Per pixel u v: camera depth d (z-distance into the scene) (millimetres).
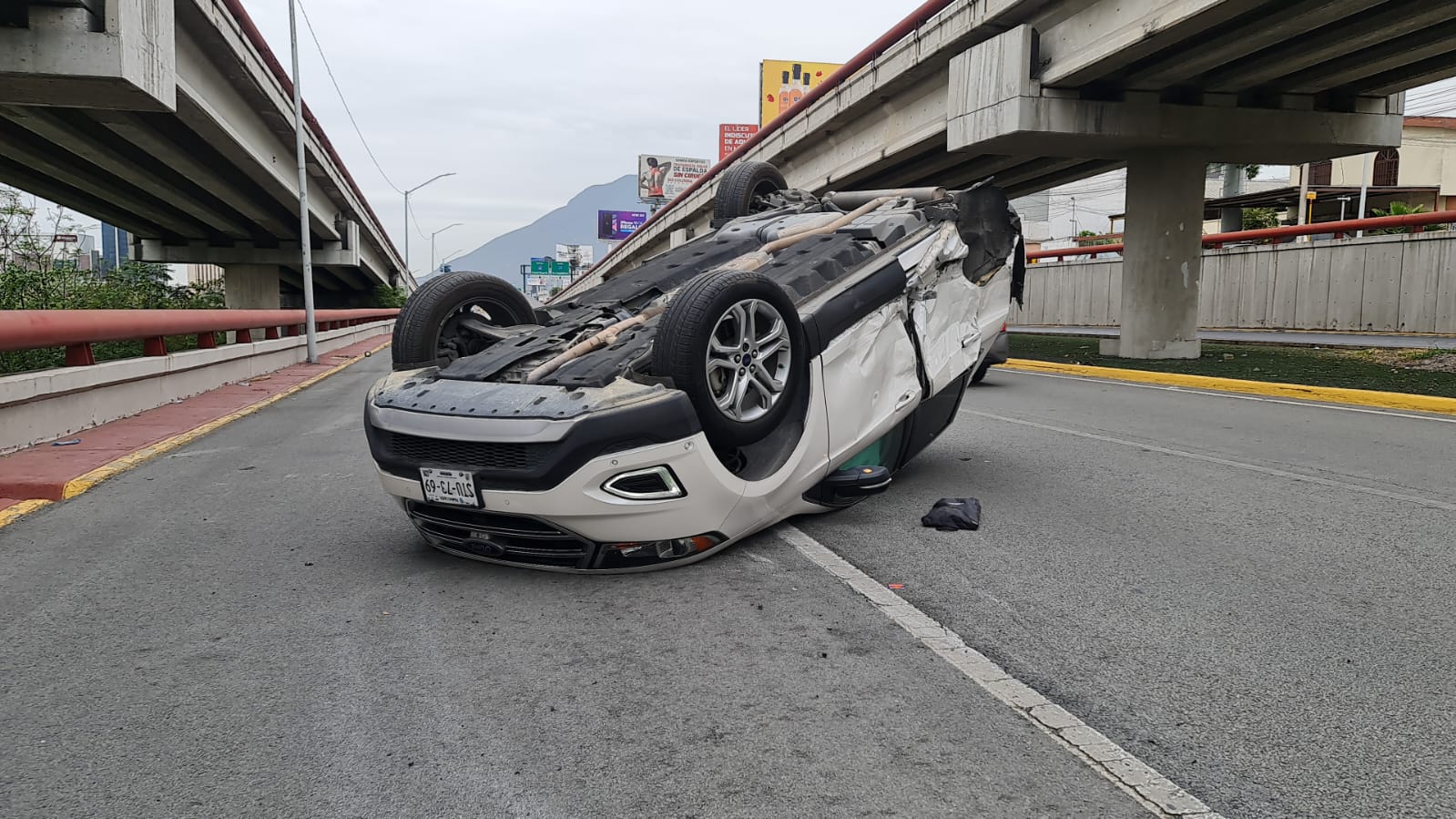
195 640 3457
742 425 4168
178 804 2354
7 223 16594
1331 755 2562
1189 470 6504
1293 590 3934
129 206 29016
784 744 2627
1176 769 2490
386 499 5875
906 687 2996
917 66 17812
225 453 7703
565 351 4512
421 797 2375
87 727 2773
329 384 14656
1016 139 15062
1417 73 14109
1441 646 3314
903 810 2293
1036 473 6438
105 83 10867
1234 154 16188
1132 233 16406
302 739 2693
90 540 4895
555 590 3971
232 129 19812
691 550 4215
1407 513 5215
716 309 3990
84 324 8328
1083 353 17562
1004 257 6324
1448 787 2395
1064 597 3871
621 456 3791
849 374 4852
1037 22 14531
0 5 10344
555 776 2471
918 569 4242
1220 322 19594
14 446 7273
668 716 2807
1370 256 16062
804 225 5707
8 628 3600
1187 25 11367
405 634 3494
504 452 3832
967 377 6172
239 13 18391
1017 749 2598
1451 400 9109
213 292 32344
